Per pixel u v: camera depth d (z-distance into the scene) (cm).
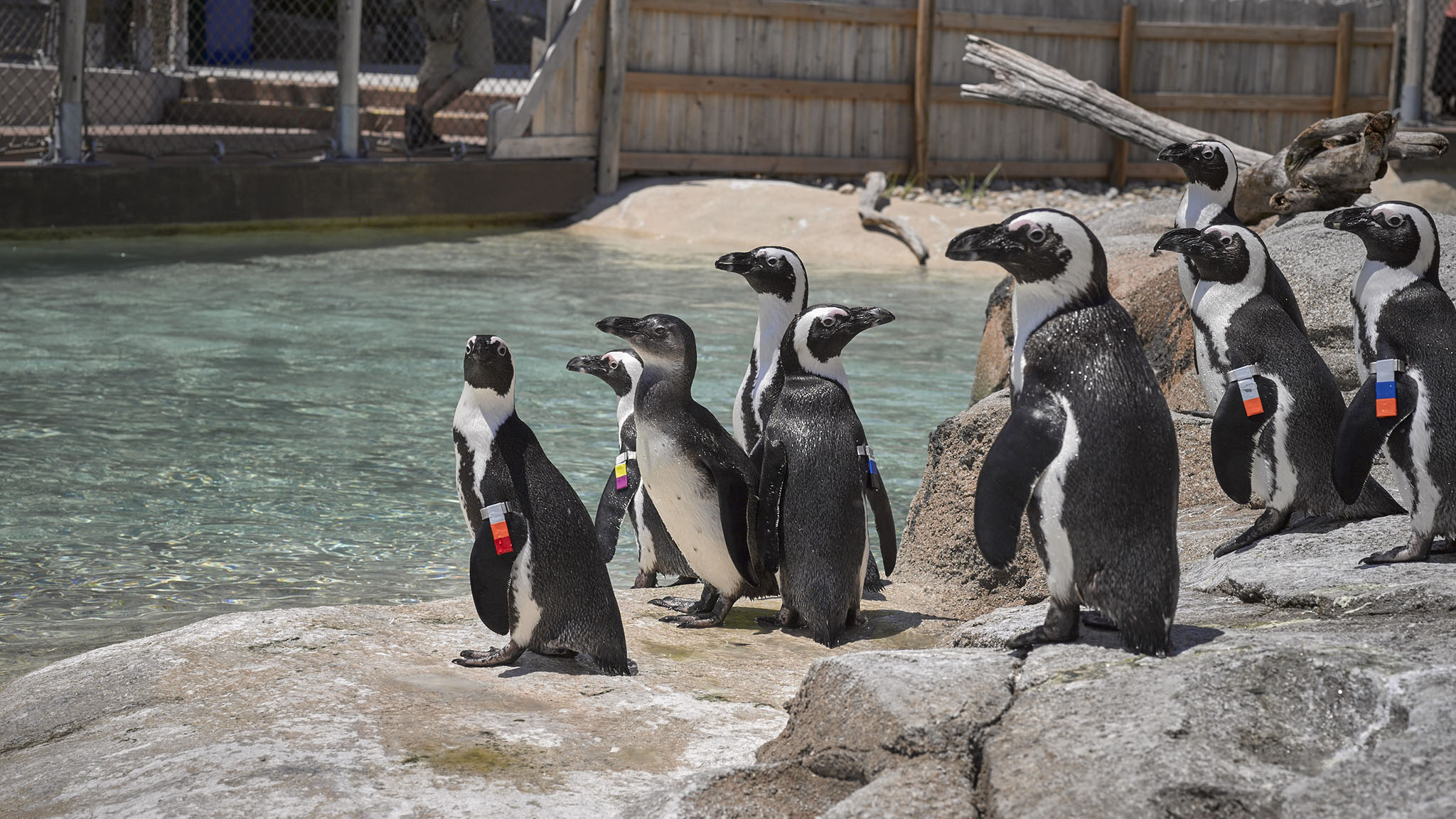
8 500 745
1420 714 306
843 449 559
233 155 1833
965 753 328
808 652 548
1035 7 2223
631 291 1481
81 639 565
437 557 696
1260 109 2311
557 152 2072
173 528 718
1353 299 512
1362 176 966
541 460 486
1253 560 521
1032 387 372
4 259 1516
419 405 988
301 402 984
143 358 1091
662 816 333
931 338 1280
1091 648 375
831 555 556
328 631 511
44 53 2038
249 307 1318
